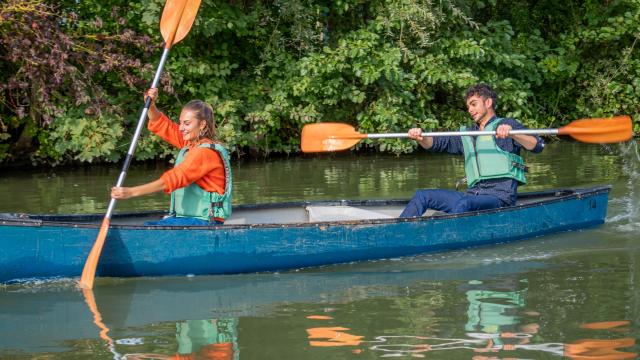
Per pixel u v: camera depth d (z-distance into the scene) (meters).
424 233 5.59
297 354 3.62
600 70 13.97
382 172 9.84
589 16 13.83
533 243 5.88
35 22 9.79
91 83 10.70
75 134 10.43
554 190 6.63
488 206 6.00
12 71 10.84
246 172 10.22
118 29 10.84
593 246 5.72
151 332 3.97
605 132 6.04
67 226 4.86
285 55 11.91
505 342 3.72
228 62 11.56
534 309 4.21
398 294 4.59
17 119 11.09
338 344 3.74
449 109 12.85
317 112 11.77
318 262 5.34
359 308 4.32
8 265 4.75
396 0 11.87
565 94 13.79
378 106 11.70
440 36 12.45
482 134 5.95
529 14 14.48
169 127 5.77
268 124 11.62
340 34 12.28
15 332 3.99
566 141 12.90
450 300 4.43
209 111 5.29
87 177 9.94
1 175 10.30
